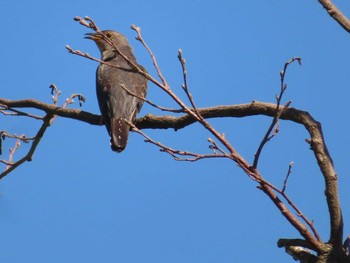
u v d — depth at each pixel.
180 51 8.08
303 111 10.15
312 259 9.15
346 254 8.74
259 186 8.32
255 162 8.09
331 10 9.77
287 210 8.41
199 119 8.21
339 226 8.94
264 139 8.02
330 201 9.13
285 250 9.44
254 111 10.67
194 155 8.22
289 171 8.03
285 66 8.06
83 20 8.79
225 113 10.85
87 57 8.70
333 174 9.31
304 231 8.55
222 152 8.17
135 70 8.50
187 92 8.21
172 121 11.79
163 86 8.30
